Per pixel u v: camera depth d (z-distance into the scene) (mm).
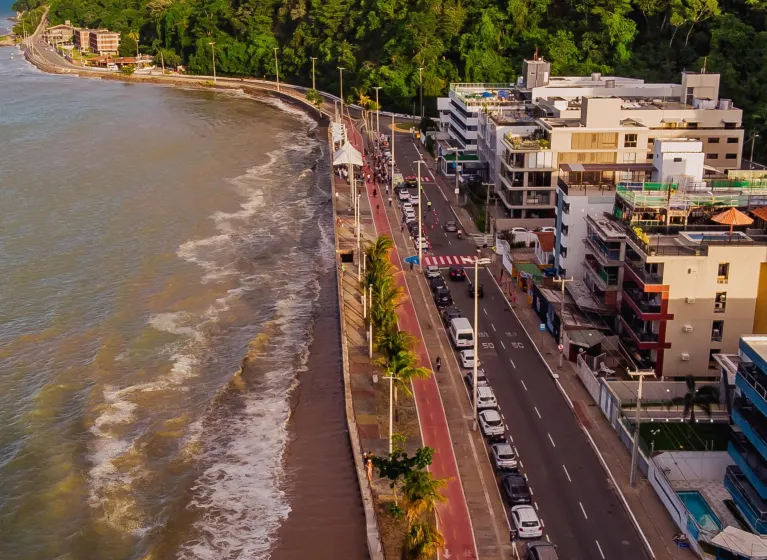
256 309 177375
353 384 143875
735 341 132000
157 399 143875
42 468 126062
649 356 135000
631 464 113875
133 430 135500
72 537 112375
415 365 144625
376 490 116562
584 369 137375
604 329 146500
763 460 97812
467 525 104938
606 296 146875
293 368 153000
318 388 146000
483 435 124375
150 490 121500
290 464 126062
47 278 192625
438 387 138250
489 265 190375
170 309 176750
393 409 131750
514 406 131750
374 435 128375
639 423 116562
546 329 157000
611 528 104188
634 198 142500
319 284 189625
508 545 101312
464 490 111625
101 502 118750
